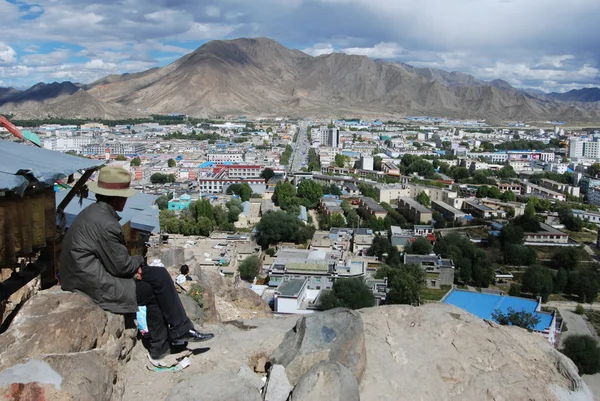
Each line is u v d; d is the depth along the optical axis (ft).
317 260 277.44
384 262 314.96
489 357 49.62
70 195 58.75
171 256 98.37
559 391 47.52
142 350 46.88
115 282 42.16
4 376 33.45
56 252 56.44
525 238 388.37
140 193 94.48
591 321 266.36
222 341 49.85
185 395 38.75
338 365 40.83
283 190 497.46
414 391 45.75
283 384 41.52
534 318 207.92
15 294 51.26
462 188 613.11
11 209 43.42
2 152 49.39
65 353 36.96
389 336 51.29
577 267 339.16
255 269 273.13
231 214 413.80
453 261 313.73
